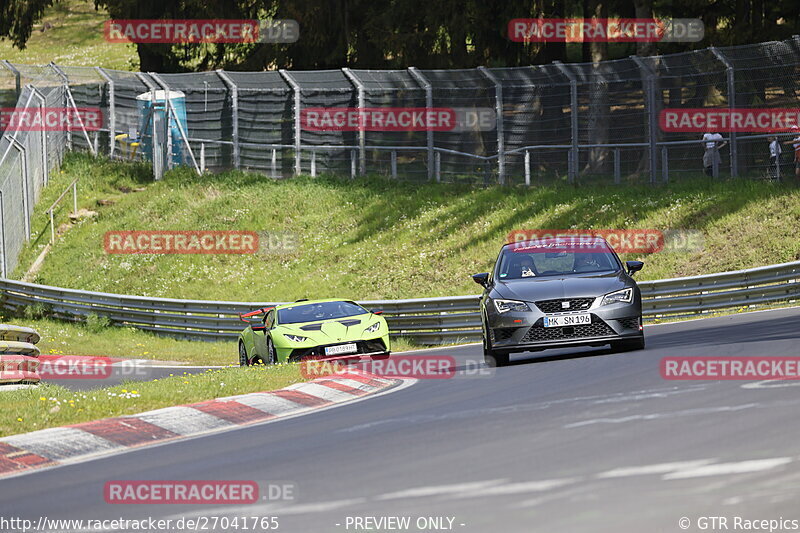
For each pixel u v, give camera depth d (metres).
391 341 89.38
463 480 22.62
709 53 106.50
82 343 101.56
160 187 145.62
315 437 32.12
